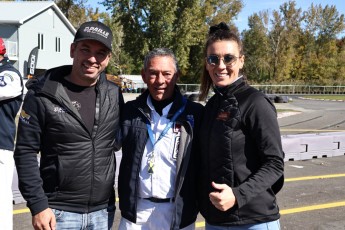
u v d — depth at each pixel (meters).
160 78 2.82
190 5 40.88
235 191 2.34
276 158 2.39
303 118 20.39
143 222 2.83
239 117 2.47
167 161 2.80
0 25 34.25
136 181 2.83
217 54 2.60
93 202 2.72
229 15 55.25
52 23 38.09
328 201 6.09
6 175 3.59
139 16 40.28
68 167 2.62
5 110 3.57
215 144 2.56
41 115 2.58
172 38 40.69
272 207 2.56
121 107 2.90
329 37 75.00
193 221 2.90
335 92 57.31
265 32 67.06
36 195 2.56
